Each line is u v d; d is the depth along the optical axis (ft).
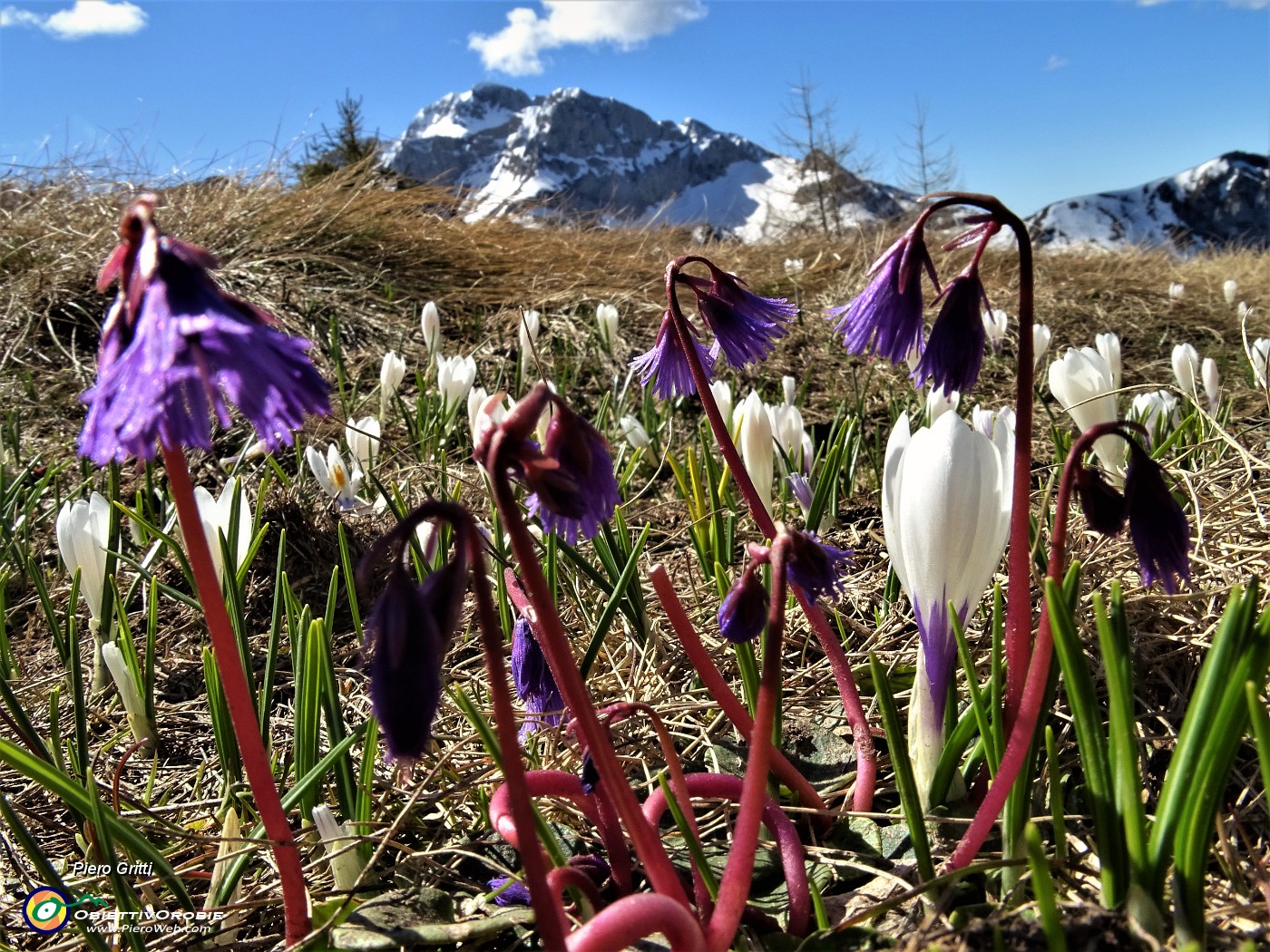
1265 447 1.07
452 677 0.71
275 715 0.72
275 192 2.34
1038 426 1.40
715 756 0.57
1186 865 0.34
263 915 0.48
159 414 0.25
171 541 0.68
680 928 0.32
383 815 0.55
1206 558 0.69
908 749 0.48
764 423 0.78
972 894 0.43
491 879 0.48
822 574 0.35
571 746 0.57
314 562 0.93
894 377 1.70
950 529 0.42
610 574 0.71
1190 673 0.59
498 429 0.29
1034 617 0.66
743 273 2.77
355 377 1.66
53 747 0.59
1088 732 0.37
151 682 0.67
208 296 0.25
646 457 1.31
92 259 1.83
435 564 0.79
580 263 2.48
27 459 1.27
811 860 0.48
